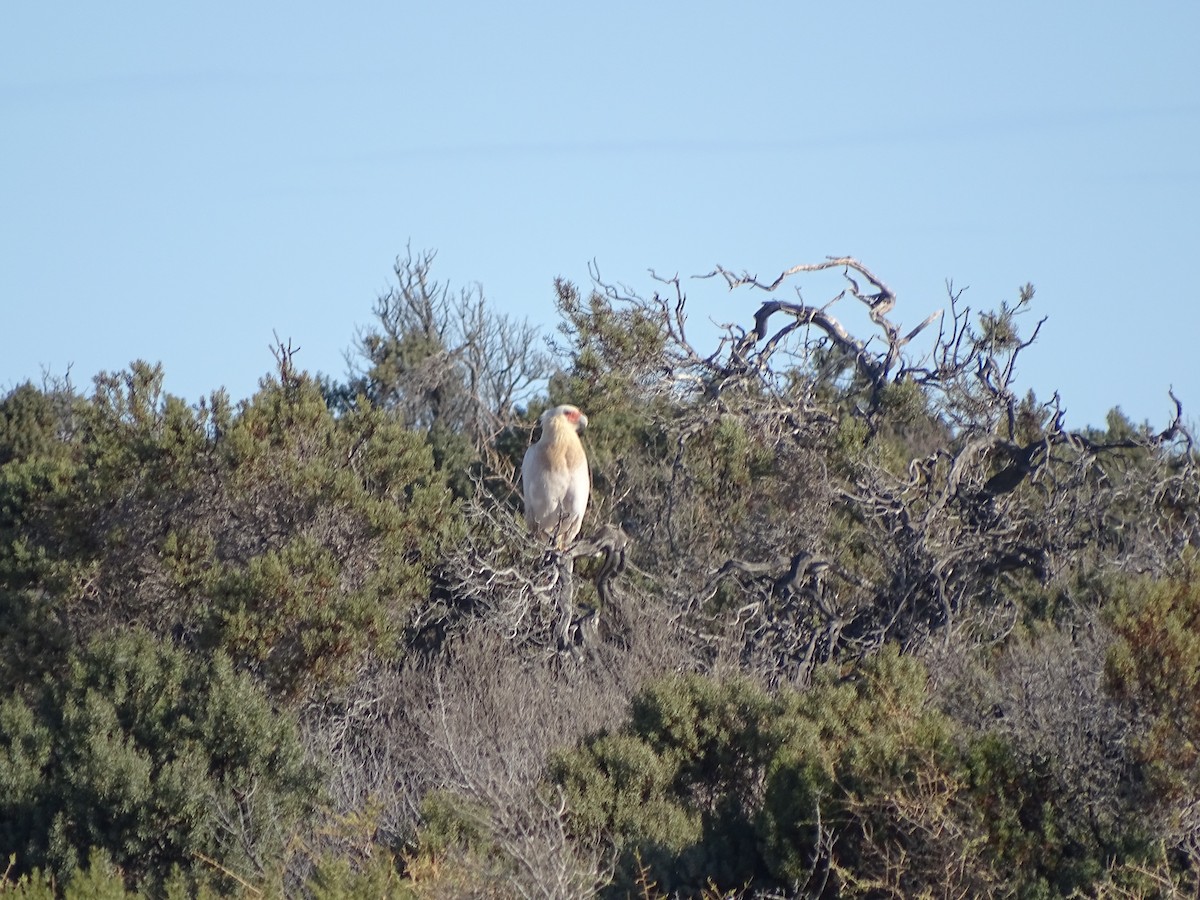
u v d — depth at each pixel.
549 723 41.88
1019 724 33.72
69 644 48.12
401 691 46.09
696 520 53.28
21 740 39.31
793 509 52.34
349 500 49.34
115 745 37.66
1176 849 31.66
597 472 56.41
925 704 39.19
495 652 46.16
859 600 49.59
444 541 49.38
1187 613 32.91
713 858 33.22
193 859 35.84
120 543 49.66
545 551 46.97
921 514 49.12
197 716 38.88
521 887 27.70
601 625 48.91
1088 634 42.03
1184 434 51.19
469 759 36.25
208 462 50.19
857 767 33.06
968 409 54.00
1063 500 50.28
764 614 48.41
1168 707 32.06
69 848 36.12
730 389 55.03
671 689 39.56
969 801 31.50
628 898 31.66
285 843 35.16
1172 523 52.72
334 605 45.69
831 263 58.03
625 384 55.06
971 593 49.56
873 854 31.27
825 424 54.19
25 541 50.94
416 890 28.78
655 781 36.94
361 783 39.84
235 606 45.09
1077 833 31.77
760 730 37.47
